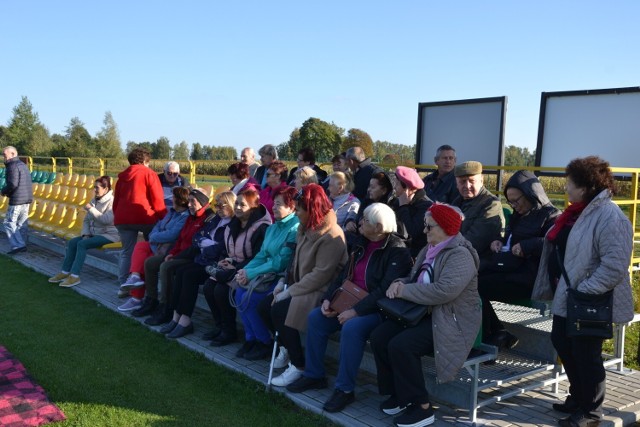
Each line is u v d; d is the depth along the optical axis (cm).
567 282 339
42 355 488
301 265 440
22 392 409
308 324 415
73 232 952
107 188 784
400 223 428
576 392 368
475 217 440
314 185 438
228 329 525
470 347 351
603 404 392
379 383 378
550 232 362
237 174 713
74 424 363
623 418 372
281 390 420
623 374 452
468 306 356
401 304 358
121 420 370
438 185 567
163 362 480
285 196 485
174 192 632
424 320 361
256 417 379
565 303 343
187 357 494
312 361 416
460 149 757
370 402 400
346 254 436
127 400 402
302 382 417
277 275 487
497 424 365
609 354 486
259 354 484
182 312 549
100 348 512
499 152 709
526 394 416
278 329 430
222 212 553
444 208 361
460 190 447
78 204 1059
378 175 508
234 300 500
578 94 643
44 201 1175
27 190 988
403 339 352
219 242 546
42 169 1806
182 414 382
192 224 607
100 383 431
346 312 392
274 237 491
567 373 368
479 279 420
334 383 434
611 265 318
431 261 368
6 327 566
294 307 421
